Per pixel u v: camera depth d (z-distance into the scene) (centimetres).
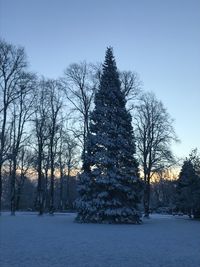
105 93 4631
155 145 5809
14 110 5534
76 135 5316
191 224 4284
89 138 4531
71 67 5369
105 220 4275
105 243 2295
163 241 2439
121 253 1900
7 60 5053
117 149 4466
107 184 4300
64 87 5441
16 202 8375
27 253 1875
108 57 4753
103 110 4544
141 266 1559
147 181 5794
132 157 4491
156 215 7788
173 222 4738
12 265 1555
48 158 6562
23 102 5509
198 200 5366
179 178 6391
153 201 12119
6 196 9794
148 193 5809
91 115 4584
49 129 5769
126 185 4384
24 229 3250
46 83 5600
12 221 4341
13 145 5556
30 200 10612
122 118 4594
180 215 7719
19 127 5553
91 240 2447
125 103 4691
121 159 4438
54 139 6209
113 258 1748
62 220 4631
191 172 5509
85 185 4394
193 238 2641
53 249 2017
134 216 4347
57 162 7531
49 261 1655
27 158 7631
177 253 1919
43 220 4600
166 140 5850
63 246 2139
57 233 2914
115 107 4597
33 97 5541
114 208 4278
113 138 4481
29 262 1628
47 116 5712
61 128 5772
